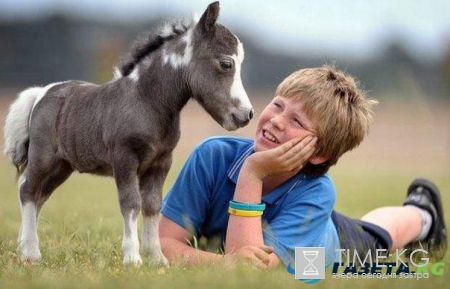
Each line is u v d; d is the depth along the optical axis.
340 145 9.59
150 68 10.06
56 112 10.95
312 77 9.55
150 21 70.75
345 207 17.52
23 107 11.57
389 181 27.80
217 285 7.91
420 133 56.41
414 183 11.81
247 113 9.91
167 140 10.17
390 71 64.62
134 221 9.84
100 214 15.01
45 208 16.70
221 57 9.95
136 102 9.99
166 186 20.84
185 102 10.29
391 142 52.69
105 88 10.42
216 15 10.04
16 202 19.31
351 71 64.50
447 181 26.55
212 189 10.04
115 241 11.13
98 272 8.99
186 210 10.05
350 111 9.56
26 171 11.33
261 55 70.06
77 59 66.44
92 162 10.53
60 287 7.92
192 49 10.04
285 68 68.81
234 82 10.01
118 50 46.09
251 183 9.33
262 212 9.39
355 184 26.00
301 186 9.79
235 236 9.26
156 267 9.44
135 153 9.97
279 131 9.38
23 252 10.59
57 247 11.03
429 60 64.81
